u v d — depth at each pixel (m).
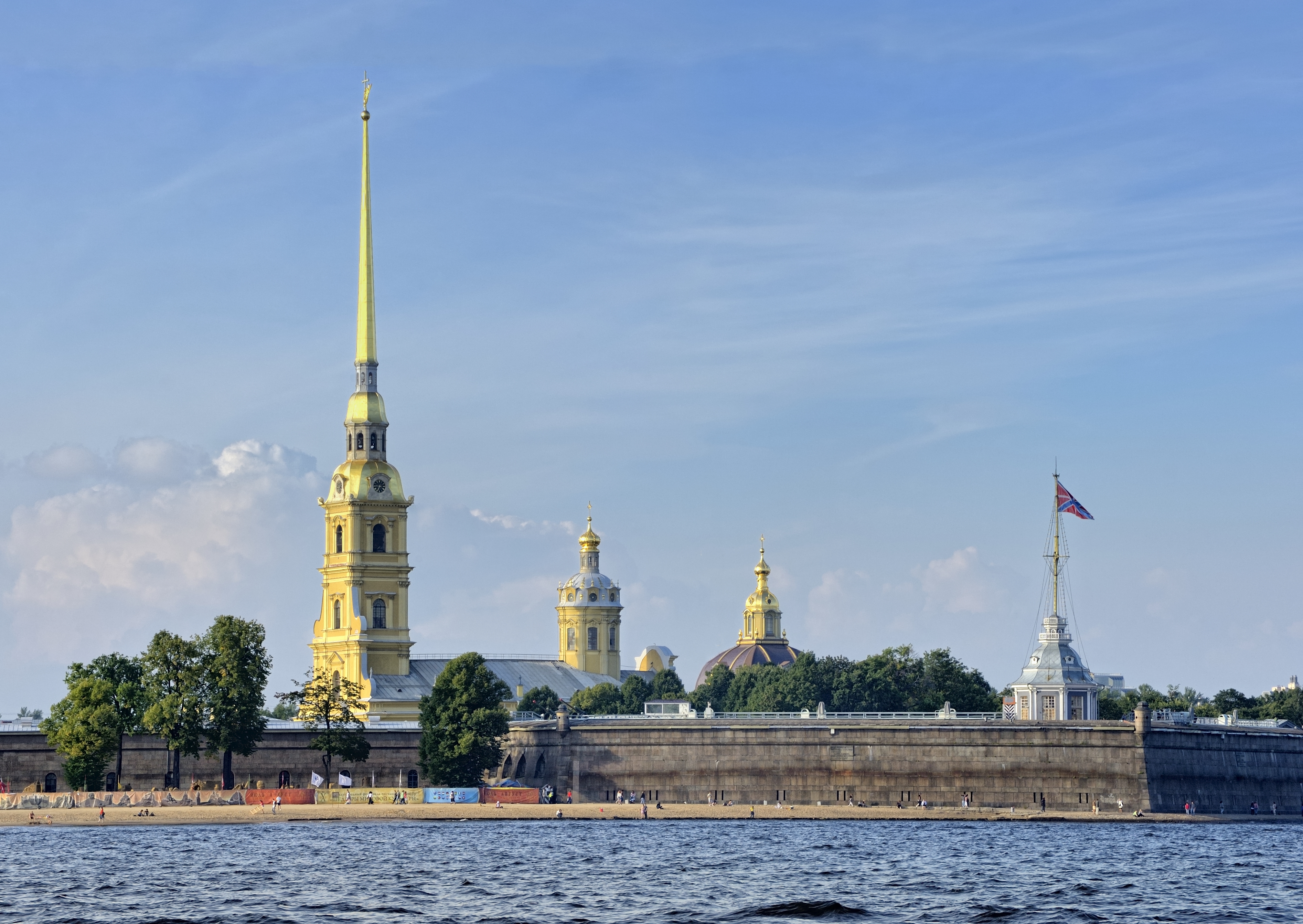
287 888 147.12
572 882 152.12
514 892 144.75
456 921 128.50
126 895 142.25
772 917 131.38
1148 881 156.00
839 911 134.50
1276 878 159.88
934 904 139.25
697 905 137.25
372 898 140.50
